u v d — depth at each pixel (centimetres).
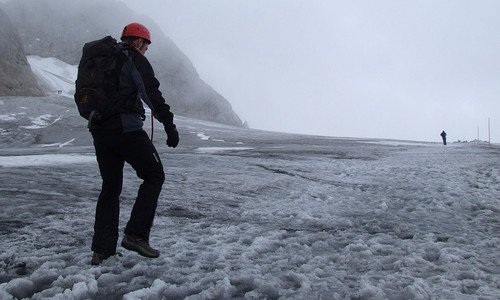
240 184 628
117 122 247
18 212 393
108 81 244
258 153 1385
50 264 243
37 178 616
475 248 280
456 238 305
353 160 1120
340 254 270
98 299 201
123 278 228
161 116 251
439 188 559
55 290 204
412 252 271
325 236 324
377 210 429
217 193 543
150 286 215
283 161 1059
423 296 191
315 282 217
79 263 248
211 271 240
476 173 737
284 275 228
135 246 254
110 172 259
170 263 252
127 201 470
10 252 273
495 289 199
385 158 1194
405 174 746
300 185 638
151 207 258
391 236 323
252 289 212
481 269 233
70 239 309
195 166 884
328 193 562
